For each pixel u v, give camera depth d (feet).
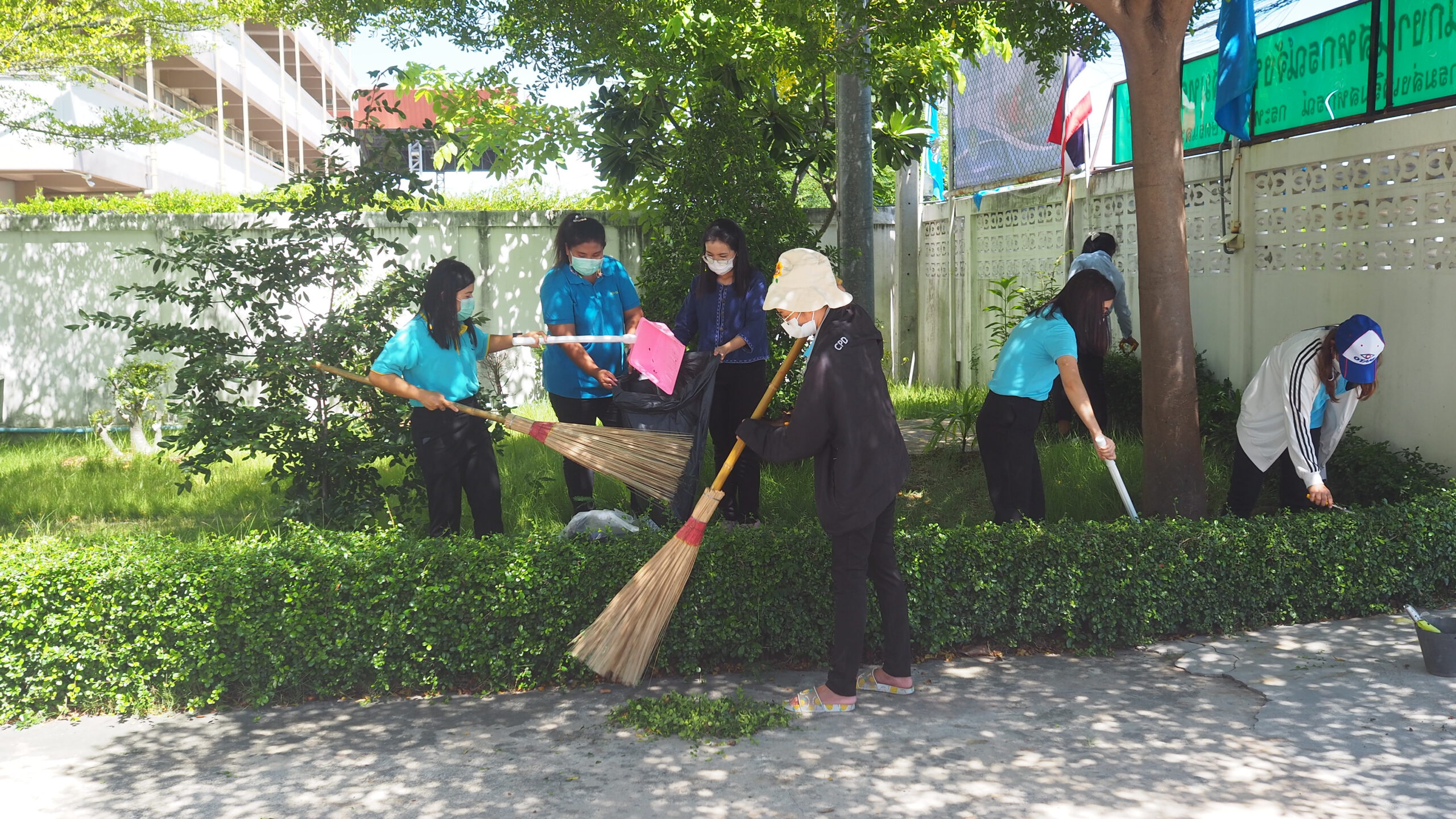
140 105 63.87
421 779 11.44
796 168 33.19
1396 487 18.88
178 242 17.98
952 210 40.06
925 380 43.47
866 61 21.31
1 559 13.53
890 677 13.61
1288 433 16.56
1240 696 13.16
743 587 14.33
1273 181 24.04
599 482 22.99
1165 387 18.01
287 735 12.73
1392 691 13.10
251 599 13.56
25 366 33.94
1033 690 13.61
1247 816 10.23
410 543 14.60
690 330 20.17
